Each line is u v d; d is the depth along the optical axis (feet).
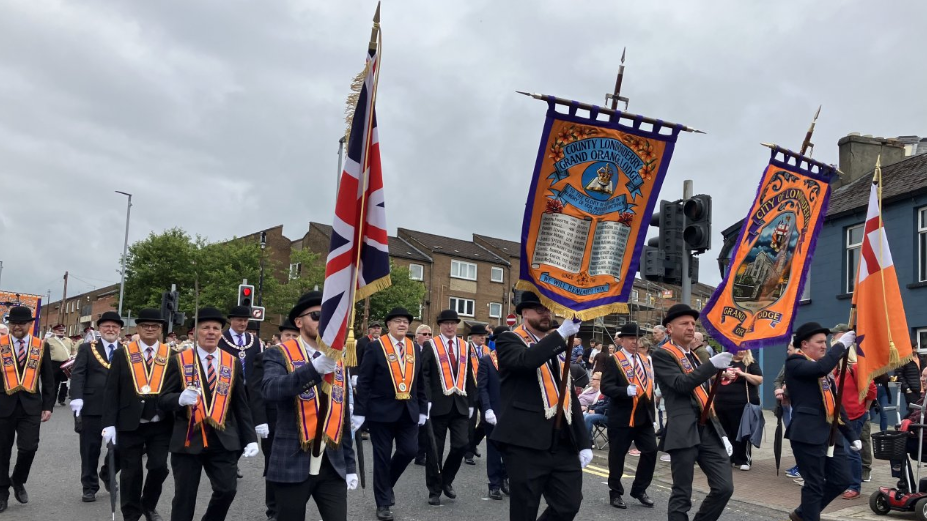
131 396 21.26
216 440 18.85
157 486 21.53
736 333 21.63
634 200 16.47
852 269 64.08
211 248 146.00
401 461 25.07
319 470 15.43
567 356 15.84
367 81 16.02
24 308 26.09
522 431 15.90
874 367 23.13
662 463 37.70
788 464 36.37
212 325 19.42
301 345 16.62
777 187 22.54
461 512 25.48
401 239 163.22
